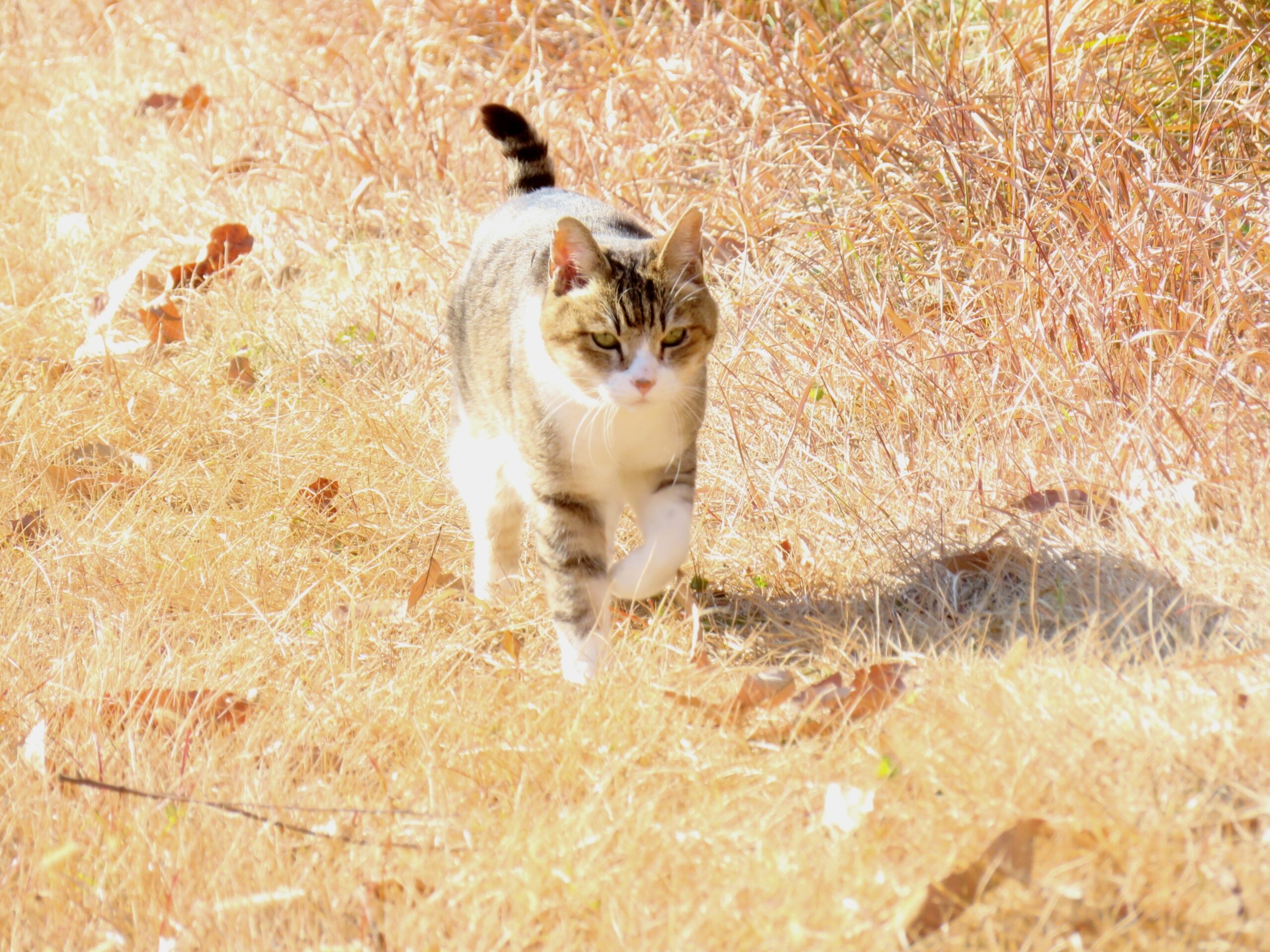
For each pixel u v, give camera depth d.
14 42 17.62
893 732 5.05
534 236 7.22
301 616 6.90
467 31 14.03
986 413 7.91
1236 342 7.63
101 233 11.82
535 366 6.46
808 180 10.14
